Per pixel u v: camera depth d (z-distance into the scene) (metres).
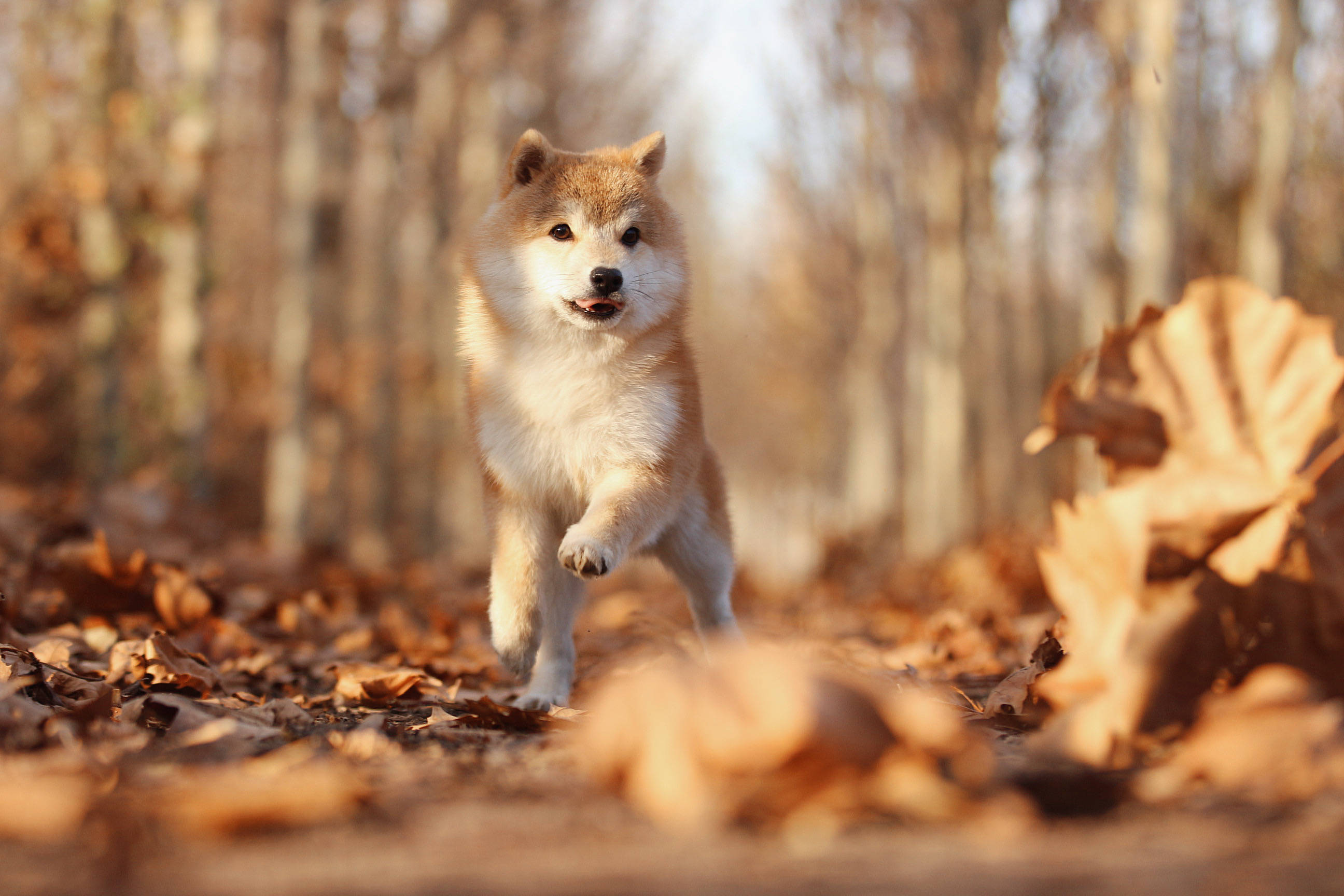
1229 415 2.79
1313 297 19.20
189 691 4.11
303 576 10.62
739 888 1.79
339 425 24.27
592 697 4.80
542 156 5.58
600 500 4.77
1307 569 2.66
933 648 5.85
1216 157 19.61
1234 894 1.73
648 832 2.10
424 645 6.32
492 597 5.04
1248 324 2.81
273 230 28.66
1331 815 2.08
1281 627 2.67
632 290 5.04
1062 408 2.87
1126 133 19.50
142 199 15.95
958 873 1.85
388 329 25.39
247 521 25.06
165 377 16.23
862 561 19.77
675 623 7.26
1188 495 2.72
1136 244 14.10
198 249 16.19
